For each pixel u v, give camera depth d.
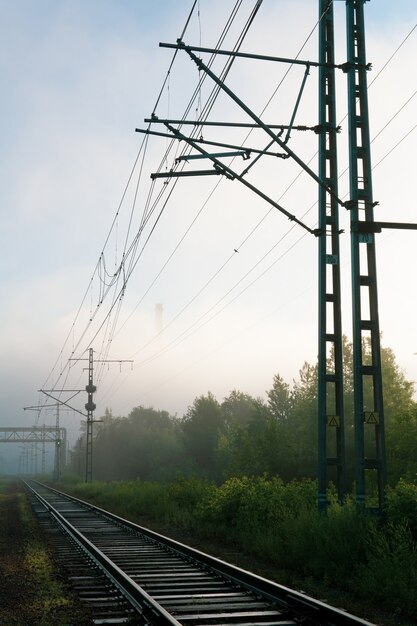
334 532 13.55
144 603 9.32
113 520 26.86
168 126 14.66
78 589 11.10
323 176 18.86
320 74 19.33
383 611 9.61
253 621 8.79
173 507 27.88
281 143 14.86
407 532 12.57
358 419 15.96
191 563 14.31
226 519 20.64
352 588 10.84
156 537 18.83
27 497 51.91
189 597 10.35
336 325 18.61
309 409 45.94
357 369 16.08
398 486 14.91
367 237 16.47
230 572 12.14
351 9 17.94
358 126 17.34
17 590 11.09
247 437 45.38
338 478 18.03
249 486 21.23
